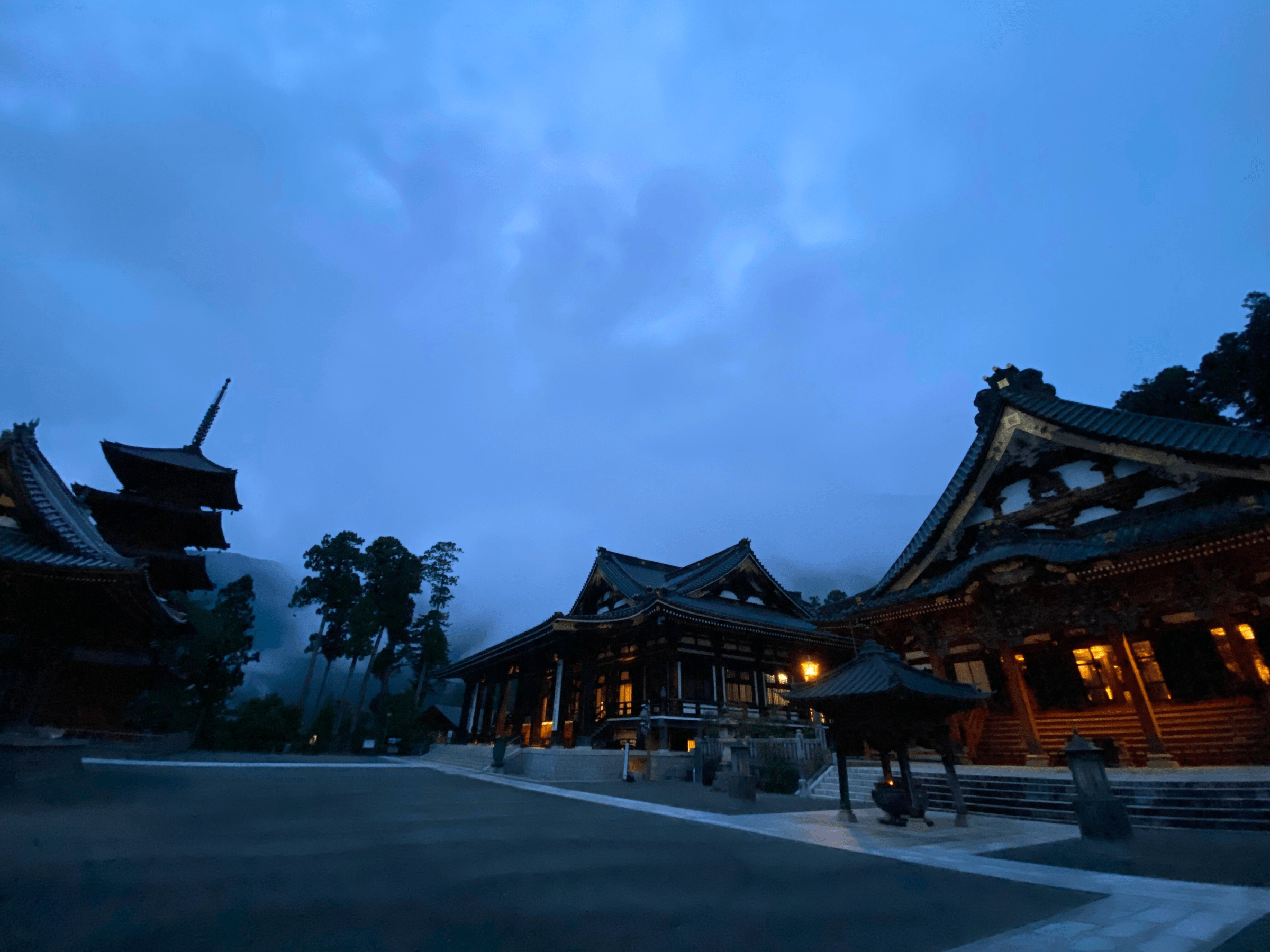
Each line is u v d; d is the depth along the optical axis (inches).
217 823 395.9
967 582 832.9
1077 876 316.8
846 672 560.7
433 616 2183.8
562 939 199.9
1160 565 683.4
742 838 431.5
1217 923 229.1
